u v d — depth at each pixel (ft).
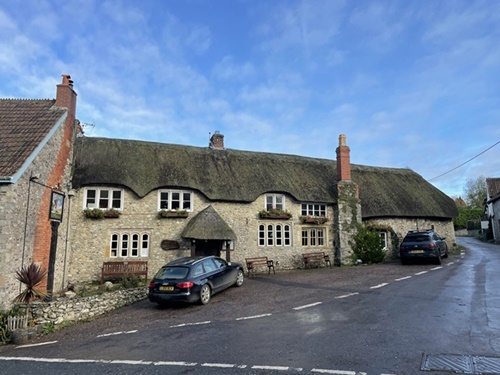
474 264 55.62
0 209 34.14
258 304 35.06
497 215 113.09
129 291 41.83
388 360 18.44
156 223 56.95
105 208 55.42
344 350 20.31
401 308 29.32
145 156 61.46
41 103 52.26
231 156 69.77
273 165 71.72
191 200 59.62
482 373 16.28
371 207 72.23
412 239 60.39
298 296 37.58
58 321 33.68
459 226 176.86
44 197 42.83
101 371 19.63
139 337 26.61
